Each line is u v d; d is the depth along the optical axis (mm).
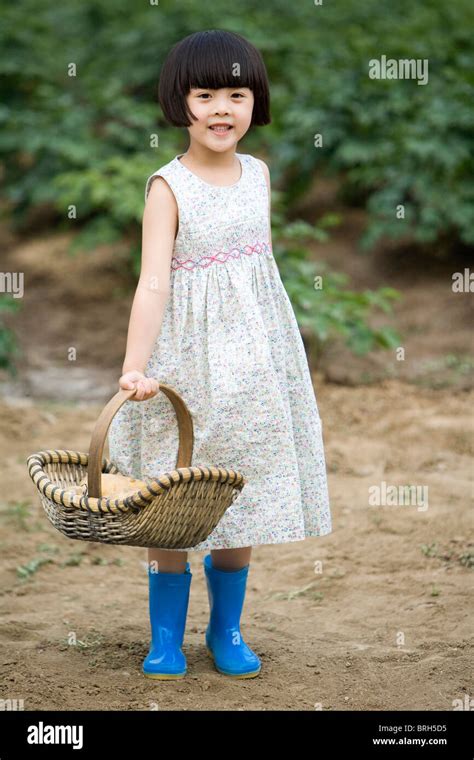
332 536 5285
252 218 3617
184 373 3572
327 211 11602
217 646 3785
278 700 3566
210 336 3541
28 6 14062
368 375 8281
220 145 3559
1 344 8086
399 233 9922
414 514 5492
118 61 12719
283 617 4375
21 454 6637
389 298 9820
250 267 3605
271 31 12305
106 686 3645
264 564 5047
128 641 4059
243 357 3527
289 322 3697
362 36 11500
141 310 3479
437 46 10703
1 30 12625
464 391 7801
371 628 4242
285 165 10781
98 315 10016
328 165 10789
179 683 3674
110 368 8883
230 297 3557
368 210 10523
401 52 10594
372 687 3684
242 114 3566
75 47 13617
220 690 3633
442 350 8711
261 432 3559
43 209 12461
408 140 9812
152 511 3180
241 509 3590
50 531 5441
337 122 10531
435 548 5043
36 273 10930
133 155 10953
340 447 6652
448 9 11812
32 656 3910
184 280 3578
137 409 3666
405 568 4863
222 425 3533
